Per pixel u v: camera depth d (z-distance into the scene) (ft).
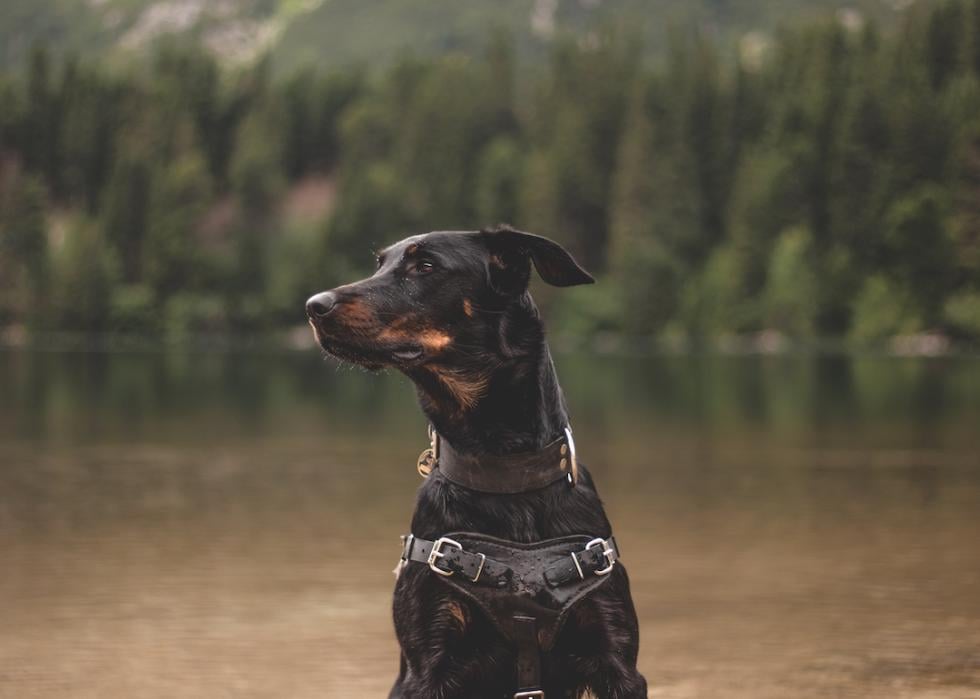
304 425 72.95
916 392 109.19
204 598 24.88
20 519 35.65
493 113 419.74
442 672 12.61
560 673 12.88
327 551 30.17
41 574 27.32
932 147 299.99
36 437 64.54
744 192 321.73
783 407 89.30
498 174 389.60
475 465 12.84
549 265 13.01
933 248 287.07
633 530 33.35
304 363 196.75
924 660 20.02
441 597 12.64
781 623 22.66
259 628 22.49
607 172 374.63
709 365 187.52
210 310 378.32
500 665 12.77
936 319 285.23
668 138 355.36
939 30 347.15
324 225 381.19
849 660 20.06
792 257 301.84
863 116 306.55
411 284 12.54
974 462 51.03
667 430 68.59
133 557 29.43
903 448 57.41
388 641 21.63
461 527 12.82
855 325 292.61
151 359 213.25
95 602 24.54
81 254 374.84
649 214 340.80
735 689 18.58
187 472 48.34
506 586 12.51
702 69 369.30
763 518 35.40
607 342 323.16
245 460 53.01
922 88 312.91
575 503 13.02
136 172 399.44
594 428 70.18
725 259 324.39
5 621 22.99
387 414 83.20
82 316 372.79
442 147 407.64
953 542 31.07
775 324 304.71
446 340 12.59
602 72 392.27
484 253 12.84
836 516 35.81
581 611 12.65
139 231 397.60
